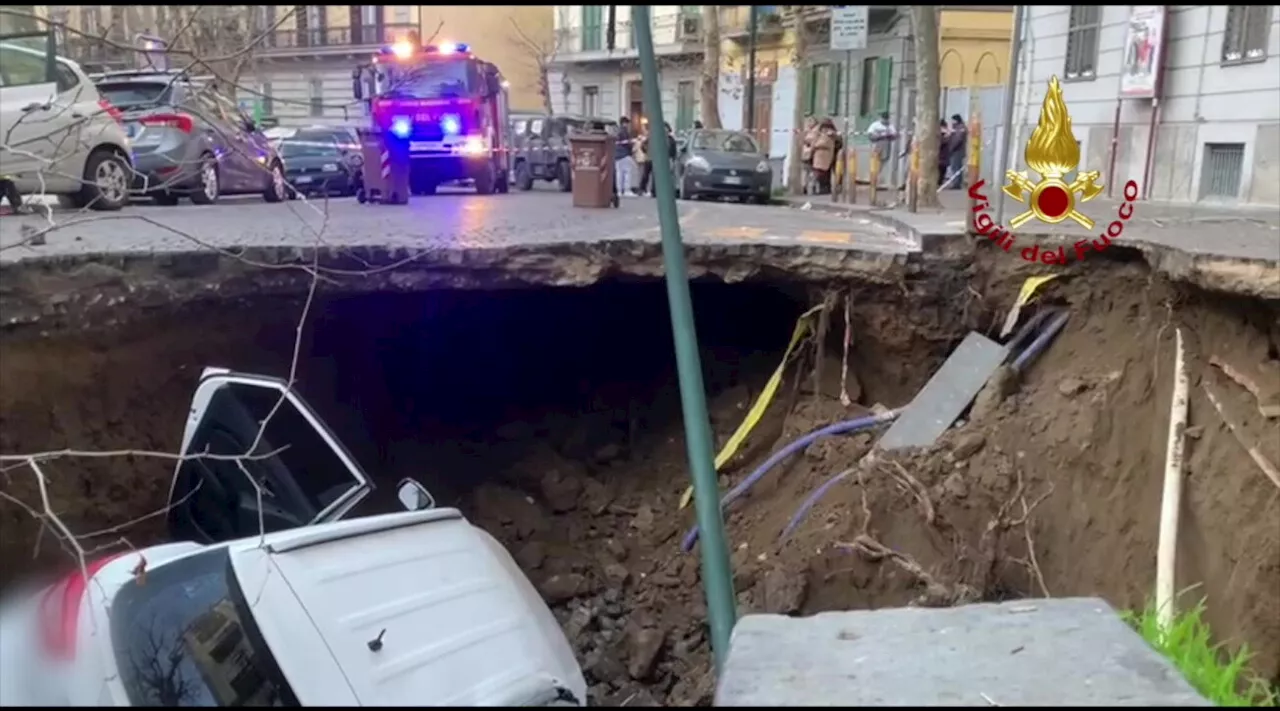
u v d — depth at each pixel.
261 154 13.52
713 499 3.89
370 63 16.81
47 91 9.48
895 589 6.63
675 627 7.46
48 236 7.81
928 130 12.48
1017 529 6.64
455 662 4.47
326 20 26.20
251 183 13.51
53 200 11.11
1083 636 2.73
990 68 23.33
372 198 13.53
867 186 20.09
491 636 4.73
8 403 6.50
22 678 4.47
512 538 8.45
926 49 12.48
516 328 9.74
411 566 4.94
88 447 6.84
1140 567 6.12
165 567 4.58
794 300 8.78
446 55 16.69
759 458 8.46
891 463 7.16
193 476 6.14
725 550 3.78
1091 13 16.59
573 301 9.55
